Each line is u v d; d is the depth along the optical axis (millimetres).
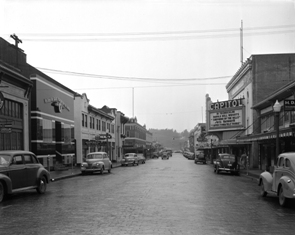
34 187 14820
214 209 10953
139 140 97562
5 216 9914
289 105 18562
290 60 37094
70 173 29172
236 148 47750
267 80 37125
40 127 30328
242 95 42312
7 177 13039
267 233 7750
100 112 50781
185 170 34781
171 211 10492
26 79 26516
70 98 39094
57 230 8047
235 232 7824
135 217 9531
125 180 22219
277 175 12633
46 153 31484
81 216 9742
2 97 20000
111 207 11242
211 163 53344
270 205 11930
